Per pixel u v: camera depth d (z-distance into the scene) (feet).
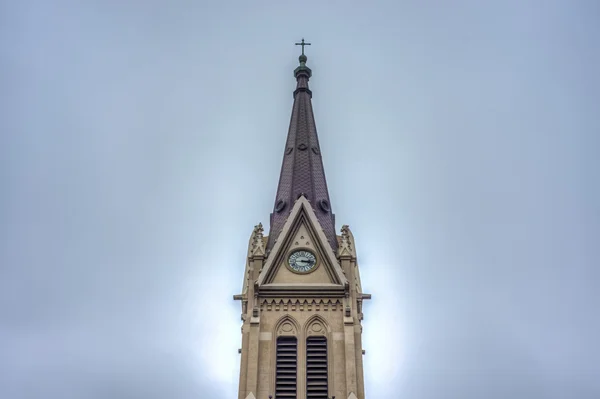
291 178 243.60
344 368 192.75
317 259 215.51
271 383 191.62
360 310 207.62
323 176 250.78
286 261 215.31
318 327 201.67
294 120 270.26
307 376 193.26
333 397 188.55
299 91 282.97
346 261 214.07
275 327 201.16
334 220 242.58
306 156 252.42
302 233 221.46
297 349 197.77
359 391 190.29
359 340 199.62
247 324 200.85
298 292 206.39
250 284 208.64
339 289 206.59
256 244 217.15
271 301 205.57
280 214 233.76
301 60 293.02
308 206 225.56
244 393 188.75
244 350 196.34
